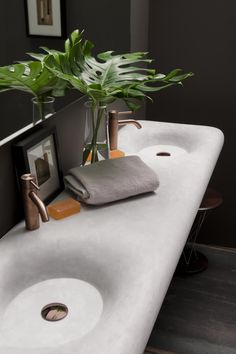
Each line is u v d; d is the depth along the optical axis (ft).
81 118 6.25
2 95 4.63
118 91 5.03
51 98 5.39
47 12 5.74
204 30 8.70
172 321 7.91
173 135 7.50
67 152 5.96
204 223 10.18
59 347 3.37
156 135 7.53
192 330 7.73
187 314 8.07
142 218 4.92
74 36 5.45
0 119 4.65
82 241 4.62
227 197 9.89
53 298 4.30
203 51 8.86
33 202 4.53
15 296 4.32
